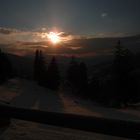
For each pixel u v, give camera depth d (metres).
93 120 4.98
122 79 56.03
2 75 66.94
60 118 5.23
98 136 7.50
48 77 72.88
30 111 5.57
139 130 4.60
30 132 7.38
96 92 63.47
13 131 7.36
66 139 7.05
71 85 75.00
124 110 37.62
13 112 5.72
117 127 4.77
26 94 52.50
